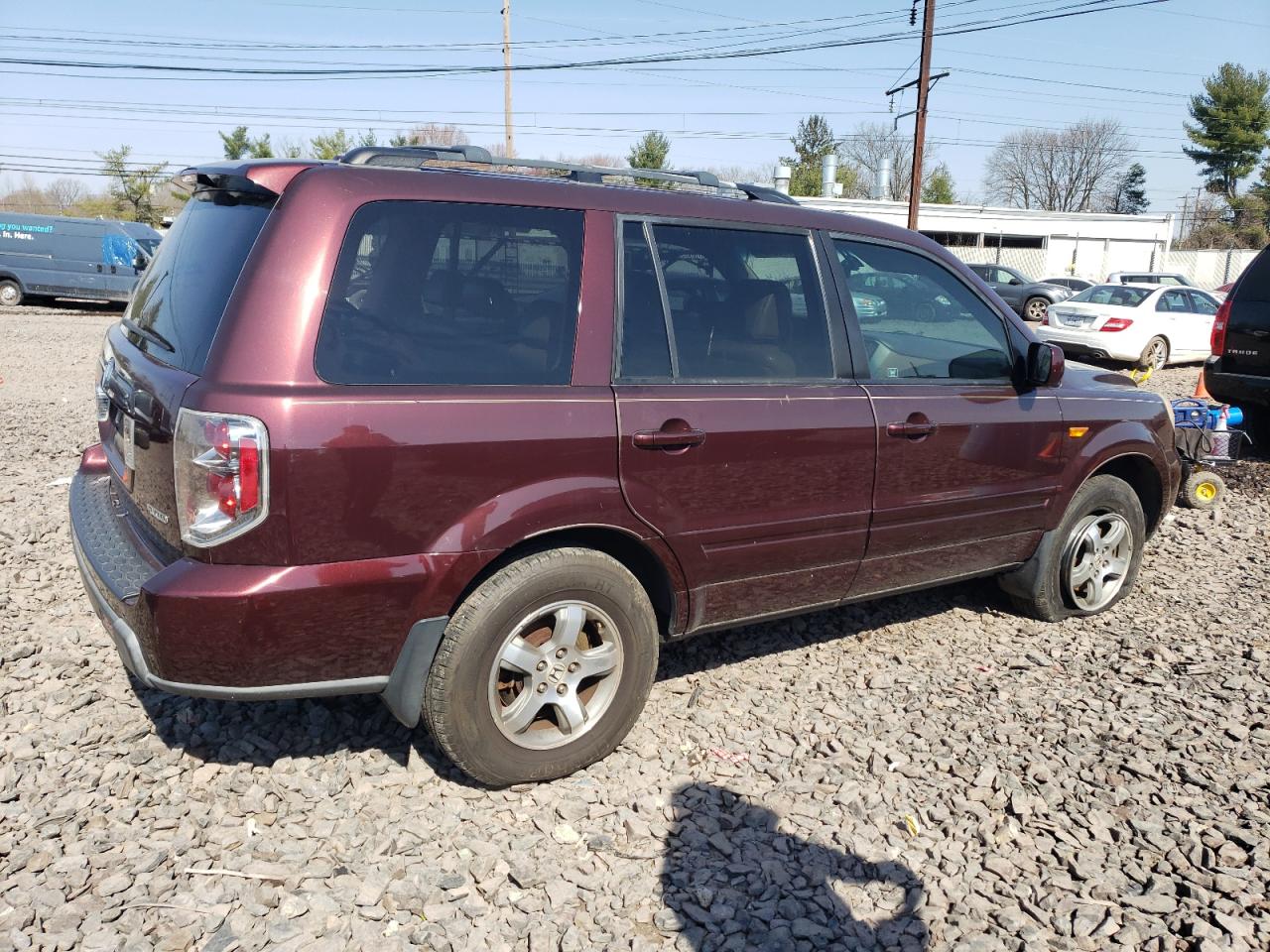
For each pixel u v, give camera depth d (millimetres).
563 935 2598
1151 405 5113
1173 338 17047
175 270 3344
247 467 2652
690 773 3418
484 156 3424
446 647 2998
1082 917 2738
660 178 3758
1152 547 6293
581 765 3342
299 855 2867
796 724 3789
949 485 4148
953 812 3238
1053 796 3328
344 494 2762
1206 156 65875
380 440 2791
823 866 2941
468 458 2928
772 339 3691
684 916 2701
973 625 4879
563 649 3227
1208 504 7328
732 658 4375
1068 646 4645
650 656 3432
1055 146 83875
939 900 2812
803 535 3732
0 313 22625
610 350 3266
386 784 3236
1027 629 4840
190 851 2859
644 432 3242
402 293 2939
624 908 2723
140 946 2479
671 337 3422
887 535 4012
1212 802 3326
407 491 2850
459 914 2662
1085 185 84000
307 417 2697
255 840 2922
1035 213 41812
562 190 3287
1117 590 5102
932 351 4199
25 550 5289
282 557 2725
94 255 24266
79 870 2740
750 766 3479
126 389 3215
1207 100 66125
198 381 2736
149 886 2701
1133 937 2664
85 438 8469
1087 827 3174
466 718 3047
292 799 3131
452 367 2982
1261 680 4266
